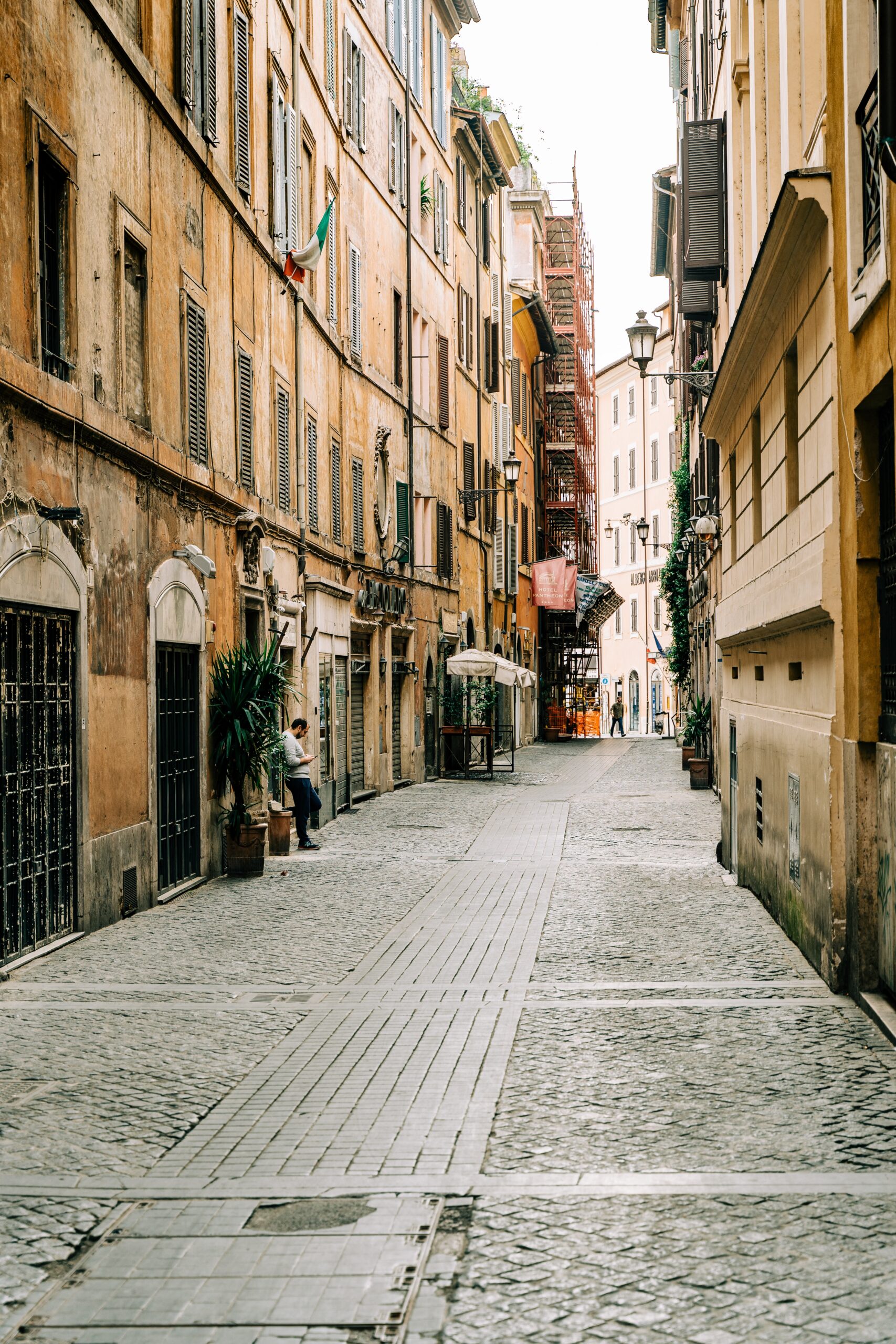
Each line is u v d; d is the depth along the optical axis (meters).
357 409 26.22
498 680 32.56
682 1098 6.66
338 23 24.88
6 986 9.37
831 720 9.14
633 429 76.25
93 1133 6.18
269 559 18.14
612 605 62.84
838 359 9.00
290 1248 4.87
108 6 11.98
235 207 16.84
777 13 12.66
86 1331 4.28
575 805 25.14
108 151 12.03
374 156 28.05
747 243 15.05
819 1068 7.19
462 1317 4.31
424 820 22.48
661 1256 4.75
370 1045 7.79
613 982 9.52
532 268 56.06
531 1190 5.40
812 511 10.09
